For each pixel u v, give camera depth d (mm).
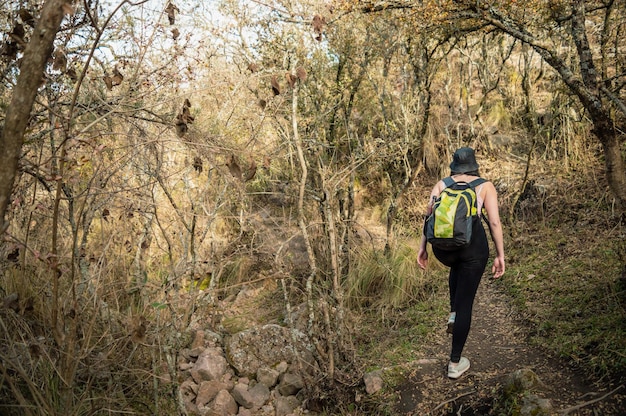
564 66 3811
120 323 3602
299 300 6020
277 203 6352
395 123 7133
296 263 6109
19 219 3811
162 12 3145
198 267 4574
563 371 3621
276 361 4762
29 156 3250
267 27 5219
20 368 2855
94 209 3586
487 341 4395
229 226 5855
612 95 3820
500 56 8859
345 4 4766
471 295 3701
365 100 6969
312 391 4168
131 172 3998
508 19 4094
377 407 3893
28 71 2078
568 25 5391
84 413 3324
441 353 4391
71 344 3010
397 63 6719
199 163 3102
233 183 3562
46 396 3043
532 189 7027
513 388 3514
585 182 6738
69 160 2721
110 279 3885
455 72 9094
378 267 5988
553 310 4465
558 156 7543
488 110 8883
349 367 4250
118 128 3703
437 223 3531
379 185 8211
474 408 3574
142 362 3898
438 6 4133
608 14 5227
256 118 4598
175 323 3865
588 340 3775
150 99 3678
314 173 5621
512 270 5586
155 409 3637
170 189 4512
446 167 8156
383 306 5645
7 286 3596
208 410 4176
